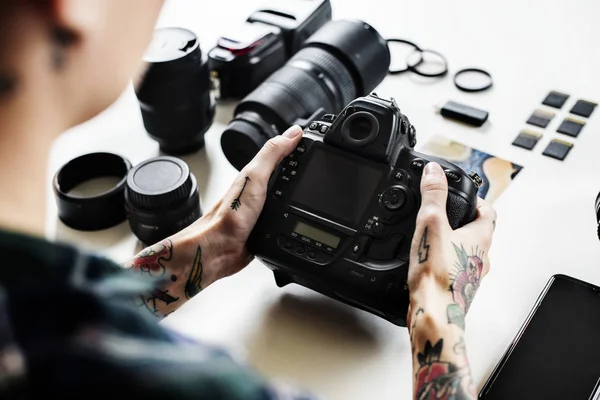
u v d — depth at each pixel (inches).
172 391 9.2
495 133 34.1
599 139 33.4
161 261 24.0
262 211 25.5
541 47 39.1
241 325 26.0
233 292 27.2
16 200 10.3
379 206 24.3
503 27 40.8
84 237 29.8
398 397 23.6
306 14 36.7
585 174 31.7
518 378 23.3
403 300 23.4
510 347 24.2
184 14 42.6
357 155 25.3
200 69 30.9
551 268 27.6
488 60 38.4
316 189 25.4
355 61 33.4
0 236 9.3
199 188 31.9
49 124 10.7
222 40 35.3
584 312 25.1
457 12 42.2
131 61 11.6
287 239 25.0
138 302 23.5
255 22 36.7
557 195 30.6
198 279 24.5
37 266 9.4
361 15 42.5
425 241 22.6
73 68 10.6
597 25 40.4
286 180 25.6
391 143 24.8
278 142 25.7
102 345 9.2
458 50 39.3
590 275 27.3
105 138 34.5
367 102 25.3
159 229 28.2
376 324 25.9
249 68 34.8
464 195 24.0
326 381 24.2
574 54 38.5
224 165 33.1
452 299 21.4
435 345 20.0
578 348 24.0
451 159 32.7
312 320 26.1
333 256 24.3
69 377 9.0
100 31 10.3
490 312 26.1
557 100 35.5
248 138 30.1
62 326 9.2
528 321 24.9
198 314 26.4
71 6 9.7
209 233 24.6
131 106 36.4
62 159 33.0
